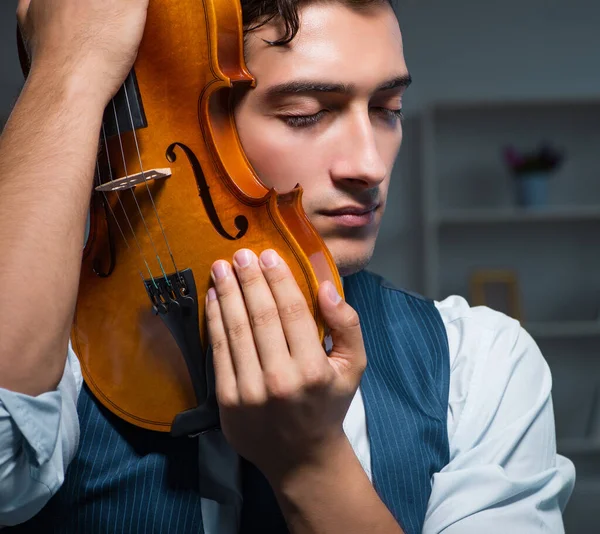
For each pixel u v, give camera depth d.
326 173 1.08
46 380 0.95
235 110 1.09
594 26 5.27
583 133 5.20
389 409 1.25
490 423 1.28
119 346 1.08
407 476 1.20
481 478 1.20
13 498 1.00
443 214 4.97
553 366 5.18
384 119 1.14
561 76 5.28
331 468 1.00
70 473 1.13
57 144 1.00
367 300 1.36
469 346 1.35
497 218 4.93
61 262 0.96
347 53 1.05
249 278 0.97
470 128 5.25
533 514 1.20
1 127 5.02
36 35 1.09
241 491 1.16
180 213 1.03
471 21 5.29
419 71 5.29
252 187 1.02
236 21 1.03
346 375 0.99
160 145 1.04
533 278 5.19
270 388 0.95
